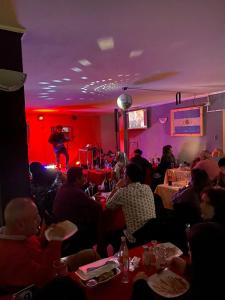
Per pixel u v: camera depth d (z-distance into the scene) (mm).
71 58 2768
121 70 3352
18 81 1646
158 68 3309
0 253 1262
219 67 3316
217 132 5590
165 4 1624
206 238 1073
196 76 3857
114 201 2344
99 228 2420
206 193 1317
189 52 2660
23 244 1308
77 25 1916
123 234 2424
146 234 2113
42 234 1645
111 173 4547
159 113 7355
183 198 2258
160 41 2311
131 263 1560
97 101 6520
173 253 1661
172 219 2070
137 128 8164
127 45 2402
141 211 2293
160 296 1241
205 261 1057
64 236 1380
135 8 1671
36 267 1269
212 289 1024
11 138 1785
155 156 7602
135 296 1009
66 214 2486
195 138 6199
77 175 2605
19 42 1909
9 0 1508
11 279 1241
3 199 1755
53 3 1566
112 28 1992
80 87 4508
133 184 2381
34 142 9109
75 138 9852
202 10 1718
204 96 5863
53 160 9414
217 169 3072
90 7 1638
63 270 1379
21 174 1818
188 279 1403
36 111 8805
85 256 1846
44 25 1890
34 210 1351
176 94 5324
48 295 729
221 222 1226
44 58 2736
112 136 10445
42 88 4527
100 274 1409
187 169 4766
